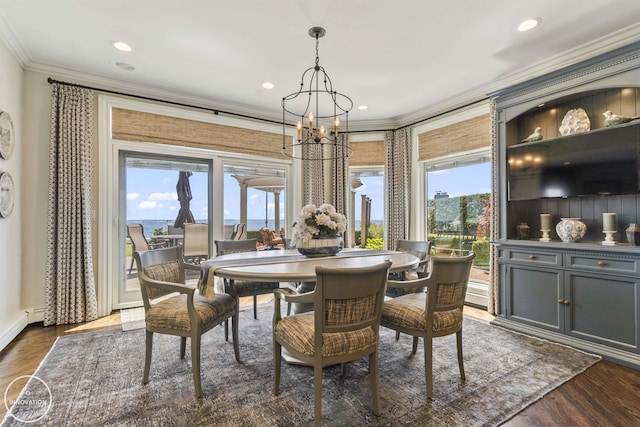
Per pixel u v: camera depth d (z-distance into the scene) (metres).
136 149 3.58
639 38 2.46
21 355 2.38
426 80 3.42
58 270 3.02
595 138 2.57
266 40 2.64
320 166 4.79
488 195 3.69
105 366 2.18
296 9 2.24
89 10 2.25
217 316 2.05
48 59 2.96
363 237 4.96
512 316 2.94
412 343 2.55
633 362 2.17
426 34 2.56
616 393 1.86
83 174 3.15
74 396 1.81
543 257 2.73
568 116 2.77
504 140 3.06
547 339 2.65
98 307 3.30
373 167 4.90
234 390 1.88
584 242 2.74
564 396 1.83
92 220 3.31
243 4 2.19
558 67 2.95
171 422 1.58
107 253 3.37
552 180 2.82
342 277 1.49
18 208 2.85
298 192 4.69
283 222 4.67
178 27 2.46
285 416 1.64
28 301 2.98
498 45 2.73
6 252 2.62
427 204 4.46
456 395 1.83
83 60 2.98
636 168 2.35
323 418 1.62
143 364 2.21
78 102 3.16
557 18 2.35
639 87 2.28
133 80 3.41
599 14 2.30
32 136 3.00
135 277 3.65
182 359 2.30
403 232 4.45
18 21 2.38
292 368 2.17
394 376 2.05
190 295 1.84
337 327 1.53
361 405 1.73
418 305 2.01
